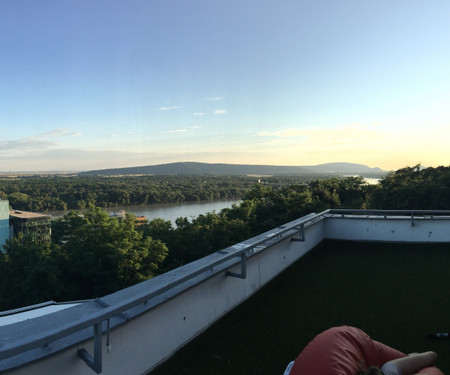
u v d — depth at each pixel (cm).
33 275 2522
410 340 297
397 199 3441
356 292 412
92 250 2920
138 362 232
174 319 268
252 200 4769
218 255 326
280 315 351
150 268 3036
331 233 686
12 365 161
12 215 9231
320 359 153
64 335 160
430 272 477
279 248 476
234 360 270
